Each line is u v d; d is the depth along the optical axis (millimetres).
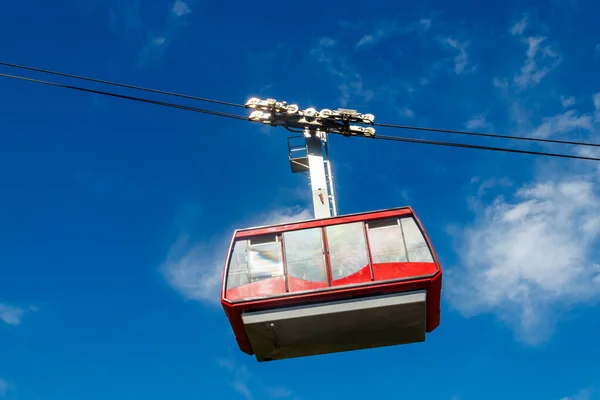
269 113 20516
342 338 18531
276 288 18312
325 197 19906
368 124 20438
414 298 17547
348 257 18625
